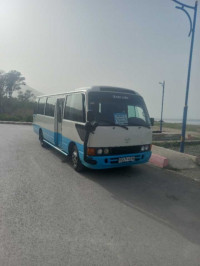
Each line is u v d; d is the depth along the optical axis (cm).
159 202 416
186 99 856
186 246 282
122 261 248
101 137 507
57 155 785
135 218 351
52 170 601
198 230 322
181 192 470
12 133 1368
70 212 362
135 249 271
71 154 648
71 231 305
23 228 308
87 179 537
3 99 3400
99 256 255
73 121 601
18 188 459
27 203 389
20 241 278
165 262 250
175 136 1672
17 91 3791
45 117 876
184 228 326
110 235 299
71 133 614
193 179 560
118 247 274
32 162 678
